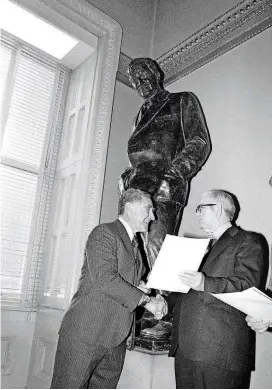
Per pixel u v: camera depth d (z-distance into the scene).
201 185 3.21
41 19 3.34
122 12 3.94
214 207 1.89
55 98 3.91
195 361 1.65
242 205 2.83
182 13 3.92
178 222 2.76
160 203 2.62
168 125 2.79
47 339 3.06
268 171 2.72
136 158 2.83
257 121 2.90
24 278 3.37
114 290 1.74
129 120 3.79
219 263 1.76
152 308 1.92
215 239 1.97
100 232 1.89
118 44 3.74
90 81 3.68
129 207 2.03
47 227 3.61
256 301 1.50
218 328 1.65
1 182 3.46
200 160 2.69
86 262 1.96
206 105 3.36
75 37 3.56
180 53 3.69
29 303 3.35
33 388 2.98
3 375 3.03
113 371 1.87
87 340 1.73
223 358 1.61
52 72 3.98
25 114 3.73
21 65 3.77
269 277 2.50
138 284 2.02
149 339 2.29
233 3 3.37
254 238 1.76
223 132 3.14
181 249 1.72
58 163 3.79
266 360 2.42
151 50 4.14
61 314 3.00
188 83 3.62
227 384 1.61
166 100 2.92
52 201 3.66
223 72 3.29
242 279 1.63
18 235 3.47
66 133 3.82
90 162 3.34
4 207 3.44
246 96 3.04
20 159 3.62
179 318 1.82
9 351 3.10
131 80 3.07
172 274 1.72
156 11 4.29
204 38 3.48
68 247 3.24
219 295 1.57
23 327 3.23
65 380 1.70
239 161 2.95
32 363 3.12
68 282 3.06
